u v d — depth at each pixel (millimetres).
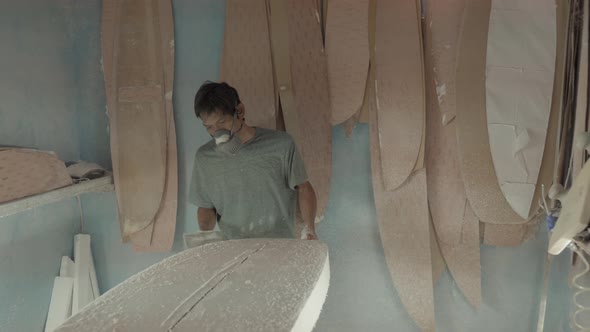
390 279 2213
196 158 1856
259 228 1839
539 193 2020
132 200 2262
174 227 2258
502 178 2027
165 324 881
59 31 2193
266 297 993
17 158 1645
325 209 2201
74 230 2332
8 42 1875
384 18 2055
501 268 2150
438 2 2023
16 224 1930
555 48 1958
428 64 2057
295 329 879
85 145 2326
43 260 2104
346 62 2090
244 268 1165
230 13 2145
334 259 2244
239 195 1819
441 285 2176
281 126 2168
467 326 2189
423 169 2080
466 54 2012
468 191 2057
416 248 2115
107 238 2365
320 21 2117
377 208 2145
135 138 2232
